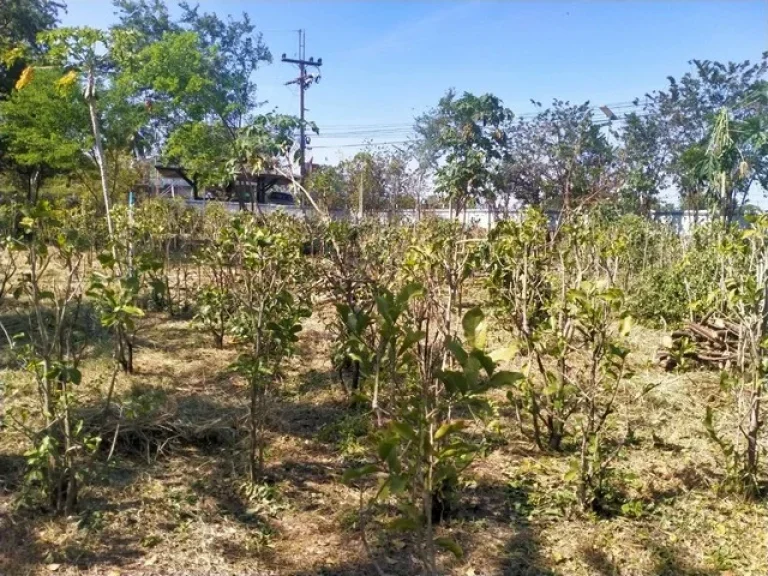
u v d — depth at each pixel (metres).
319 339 6.86
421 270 3.88
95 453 3.45
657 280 8.75
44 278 7.66
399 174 18.92
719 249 4.29
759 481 3.83
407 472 2.05
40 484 3.47
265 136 5.59
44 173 20.61
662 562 3.04
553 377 4.13
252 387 3.70
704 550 3.16
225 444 4.26
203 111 17.31
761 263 3.77
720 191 11.37
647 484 3.77
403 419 2.19
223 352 6.45
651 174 21.62
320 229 6.53
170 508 3.41
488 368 1.91
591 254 5.00
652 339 7.27
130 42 6.61
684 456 4.18
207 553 3.05
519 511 3.49
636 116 22.11
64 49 5.99
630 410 4.92
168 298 8.22
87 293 3.13
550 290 5.27
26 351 3.33
